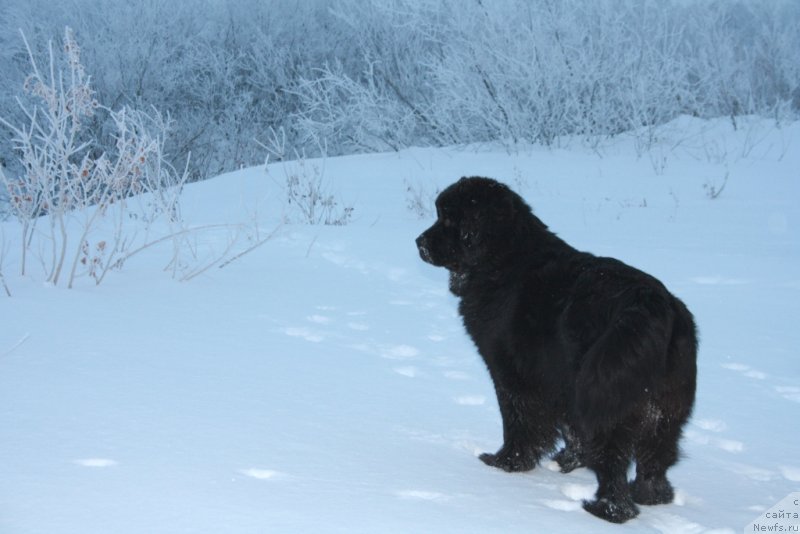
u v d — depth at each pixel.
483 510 3.34
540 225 4.51
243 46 23.64
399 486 3.53
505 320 4.24
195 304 6.75
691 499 3.93
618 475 3.61
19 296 6.26
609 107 17.52
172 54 22.48
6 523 2.76
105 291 6.84
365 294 7.80
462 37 18.72
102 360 4.90
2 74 20.41
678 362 3.72
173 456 3.53
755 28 22.39
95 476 3.22
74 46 6.84
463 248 4.47
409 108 19.28
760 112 19.05
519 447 4.24
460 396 5.20
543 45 17.67
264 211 12.88
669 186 13.77
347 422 4.36
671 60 17.83
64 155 6.91
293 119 22.78
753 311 7.24
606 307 3.78
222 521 2.89
